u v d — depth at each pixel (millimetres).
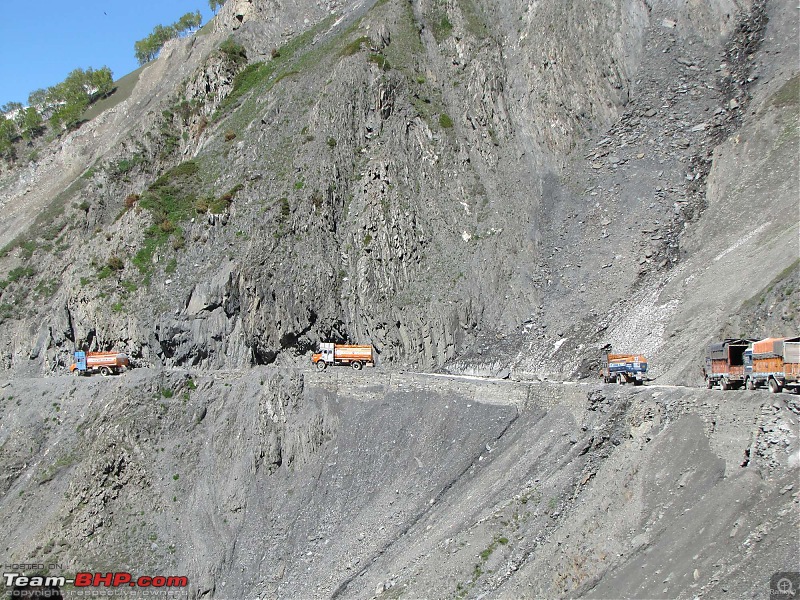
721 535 36531
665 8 89438
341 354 73438
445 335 73688
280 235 78375
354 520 59406
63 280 89188
